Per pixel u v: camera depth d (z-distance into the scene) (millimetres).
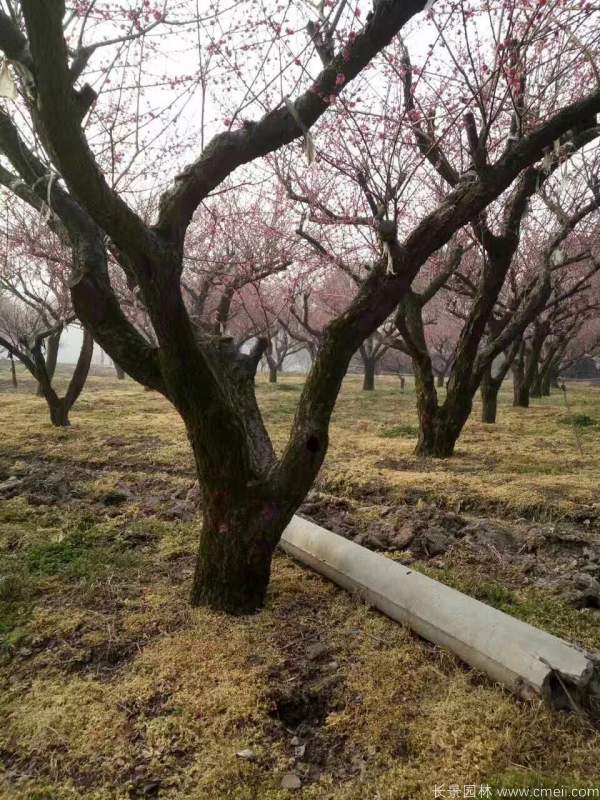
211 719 2426
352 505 5199
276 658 2814
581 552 4270
